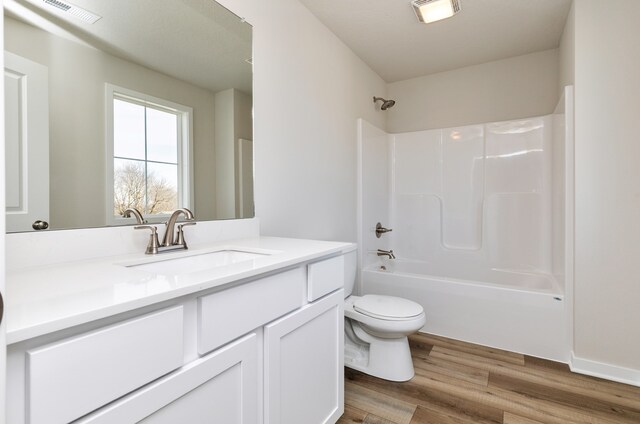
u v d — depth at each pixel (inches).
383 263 121.6
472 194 118.5
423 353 83.3
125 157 46.4
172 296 26.5
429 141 126.2
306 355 45.7
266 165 70.1
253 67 66.7
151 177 49.6
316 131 87.3
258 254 49.7
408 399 64.3
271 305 38.7
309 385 46.5
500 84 117.6
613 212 72.7
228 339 32.9
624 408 61.4
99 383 22.7
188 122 54.9
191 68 55.4
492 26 94.4
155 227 46.3
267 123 70.2
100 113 43.7
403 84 135.0
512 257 110.7
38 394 19.8
